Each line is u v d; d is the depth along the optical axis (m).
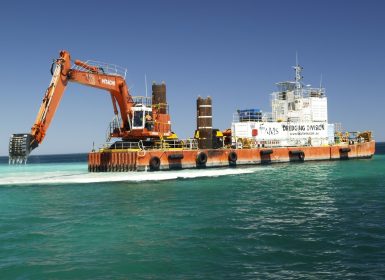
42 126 35.03
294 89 60.19
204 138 48.88
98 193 26.48
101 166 44.25
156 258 11.66
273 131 55.78
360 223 15.72
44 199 23.95
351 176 34.97
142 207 20.48
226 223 16.16
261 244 12.95
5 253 12.40
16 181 34.41
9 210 20.19
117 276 10.30
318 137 59.09
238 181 32.53
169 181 33.16
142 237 14.07
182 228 15.37
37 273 10.59
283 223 16.05
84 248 12.81
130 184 31.39
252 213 18.33
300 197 23.12
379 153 101.94
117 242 13.46
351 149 60.50
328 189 26.52
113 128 45.28
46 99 35.66
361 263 10.92
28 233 14.94
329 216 17.31
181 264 11.11
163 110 47.84
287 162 54.78
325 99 60.00
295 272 10.35
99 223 16.61
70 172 48.59
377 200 21.28
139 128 43.72
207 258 11.59
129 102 44.12
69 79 37.72
